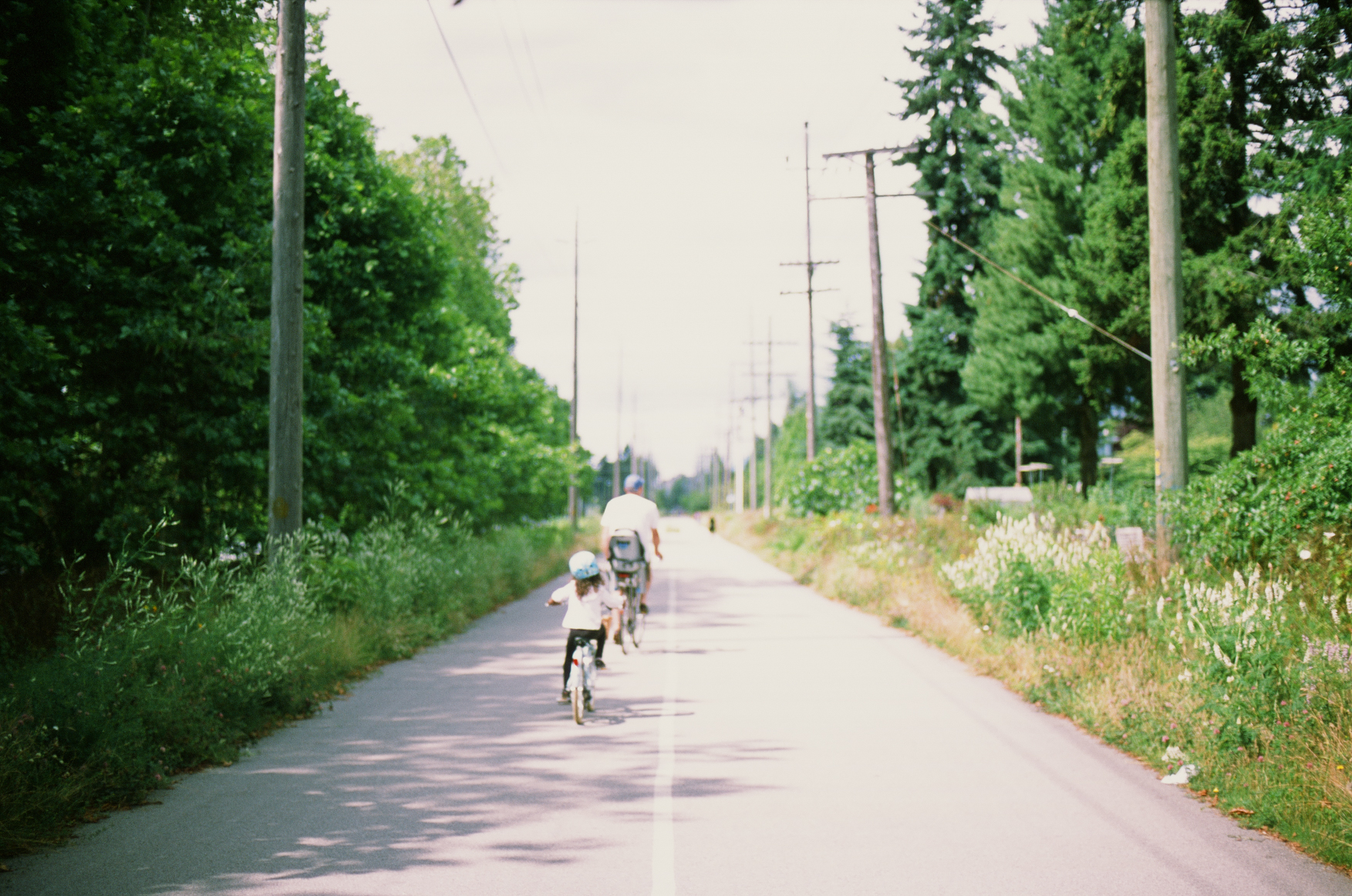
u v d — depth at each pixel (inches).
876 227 1122.7
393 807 256.8
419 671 482.3
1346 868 209.8
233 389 572.7
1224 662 305.1
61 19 483.5
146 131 545.6
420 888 198.5
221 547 550.3
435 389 868.0
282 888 198.8
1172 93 487.8
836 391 2488.9
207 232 574.2
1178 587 430.0
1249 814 247.3
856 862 214.2
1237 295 824.9
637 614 566.3
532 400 1370.6
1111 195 1024.9
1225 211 868.0
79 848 223.8
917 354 1867.6
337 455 646.5
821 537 1149.1
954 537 854.5
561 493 1540.4
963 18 1819.6
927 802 260.2
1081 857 216.7
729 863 213.9
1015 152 1318.9
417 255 780.0
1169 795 266.4
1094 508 768.9
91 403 495.8
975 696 410.9
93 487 530.0
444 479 872.3
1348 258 452.4
